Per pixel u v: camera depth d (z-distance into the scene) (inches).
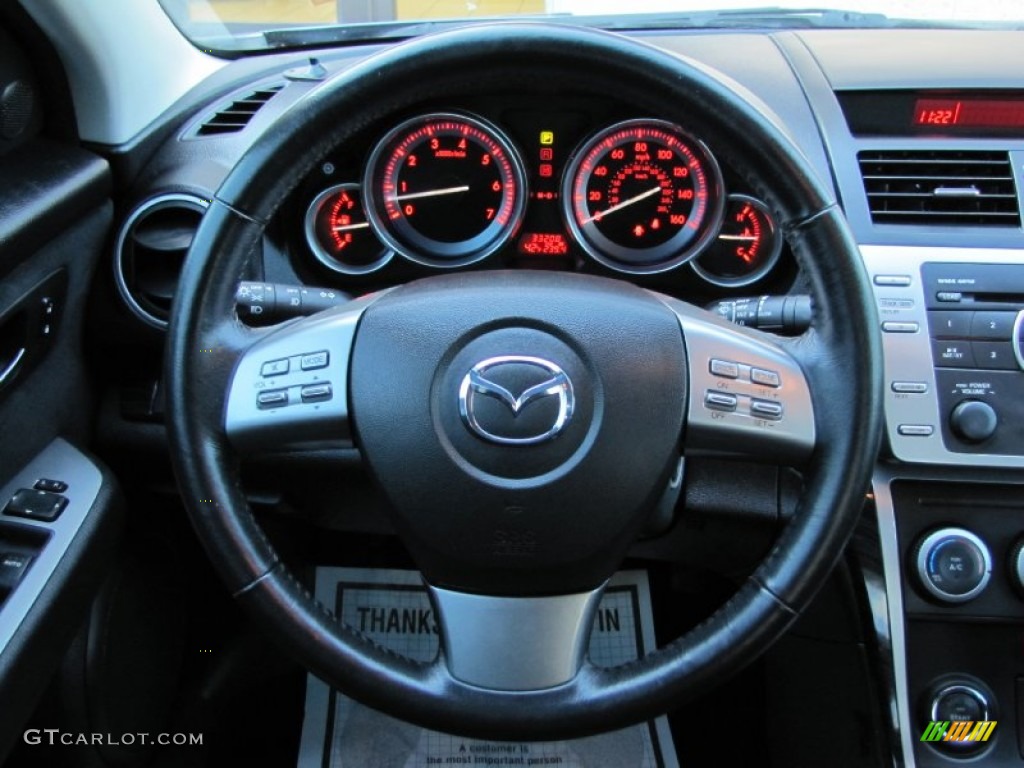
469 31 34.2
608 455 34.4
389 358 35.2
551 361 34.4
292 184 35.7
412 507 35.0
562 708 34.8
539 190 53.5
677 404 35.1
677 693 34.6
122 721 55.0
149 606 57.1
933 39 56.0
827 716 53.2
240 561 35.4
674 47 56.6
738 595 35.3
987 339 45.9
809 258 35.1
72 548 43.2
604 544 35.0
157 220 49.8
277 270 53.3
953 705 46.6
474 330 35.0
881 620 46.6
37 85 47.2
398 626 64.0
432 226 54.0
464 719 34.9
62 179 44.8
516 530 34.4
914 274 46.8
